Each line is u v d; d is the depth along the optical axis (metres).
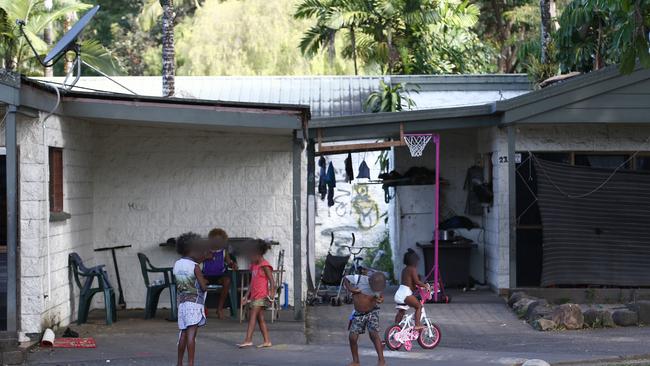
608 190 14.69
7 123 10.54
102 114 12.08
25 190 10.91
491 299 15.26
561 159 15.09
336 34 32.22
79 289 12.85
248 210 14.11
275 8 34.56
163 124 12.92
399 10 26.83
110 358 10.30
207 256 10.46
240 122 12.05
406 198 17.78
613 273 14.66
